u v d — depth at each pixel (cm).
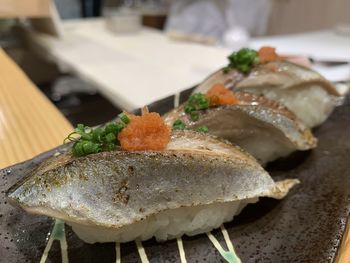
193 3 31
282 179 10
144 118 7
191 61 18
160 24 33
